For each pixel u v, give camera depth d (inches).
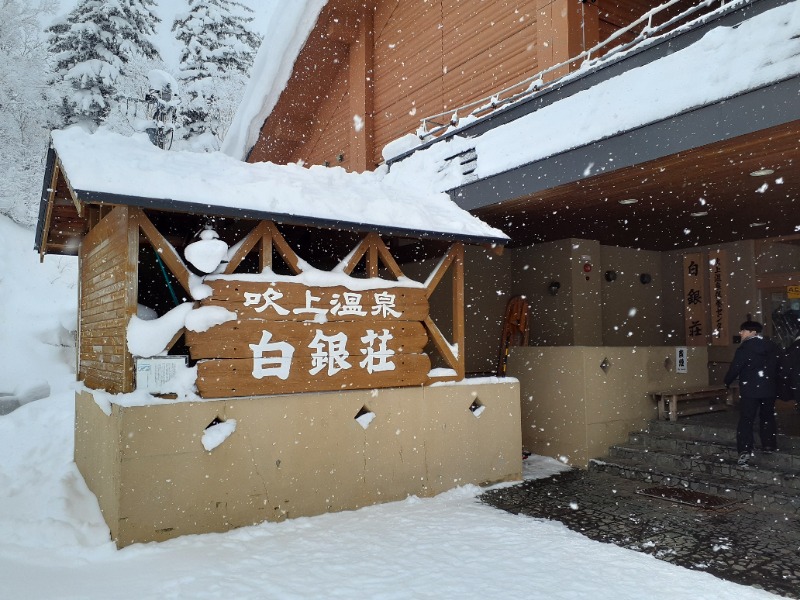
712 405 362.9
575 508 241.9
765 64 194.9
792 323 412.8
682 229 383.6
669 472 280.7
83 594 160.1
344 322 247.0
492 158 305.3
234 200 217.8
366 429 247.9
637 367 338.0
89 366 288.4
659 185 271.3
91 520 218.7
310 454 233.5
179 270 216.1
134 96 1016.2
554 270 414.6
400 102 494.6
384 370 255.8
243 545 199.8
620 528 215.8
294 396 231.3
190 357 228.4
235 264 227.1
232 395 219.5
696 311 452.1
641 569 177.2
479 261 419.8
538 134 280.8
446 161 341.4
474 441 278.1
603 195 290.4
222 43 1212.5
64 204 282.8
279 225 330.3
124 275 212.2
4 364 564.4
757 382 266.1
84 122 942.4
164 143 470.9
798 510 228.8
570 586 165.2
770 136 203.0
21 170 872.9
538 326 423.2
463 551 193.2
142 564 182.5
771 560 183.6
